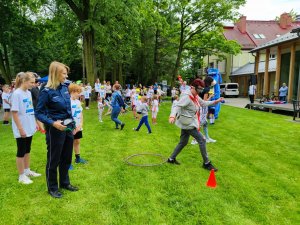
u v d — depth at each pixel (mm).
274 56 29875
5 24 21922
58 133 3750
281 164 5562
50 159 3850
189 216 3488
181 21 27688
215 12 26359
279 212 3625
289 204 3842
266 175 4922
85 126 9898
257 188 4352
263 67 27547
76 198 3912
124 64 35594
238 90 33156
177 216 3484
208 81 6645
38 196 3963
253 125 10203
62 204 3746
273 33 36781
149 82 36031
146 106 8727
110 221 3357
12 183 4406
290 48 19094
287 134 8547
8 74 25078
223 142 7391
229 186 4387
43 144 7070
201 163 5516
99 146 6902
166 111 15422
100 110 11078
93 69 19406
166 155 6137
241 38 35656
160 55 33844
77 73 43344
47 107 3736
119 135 8320
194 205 3760
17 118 4168
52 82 3730
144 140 7648
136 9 17125
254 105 16422
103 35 17656
